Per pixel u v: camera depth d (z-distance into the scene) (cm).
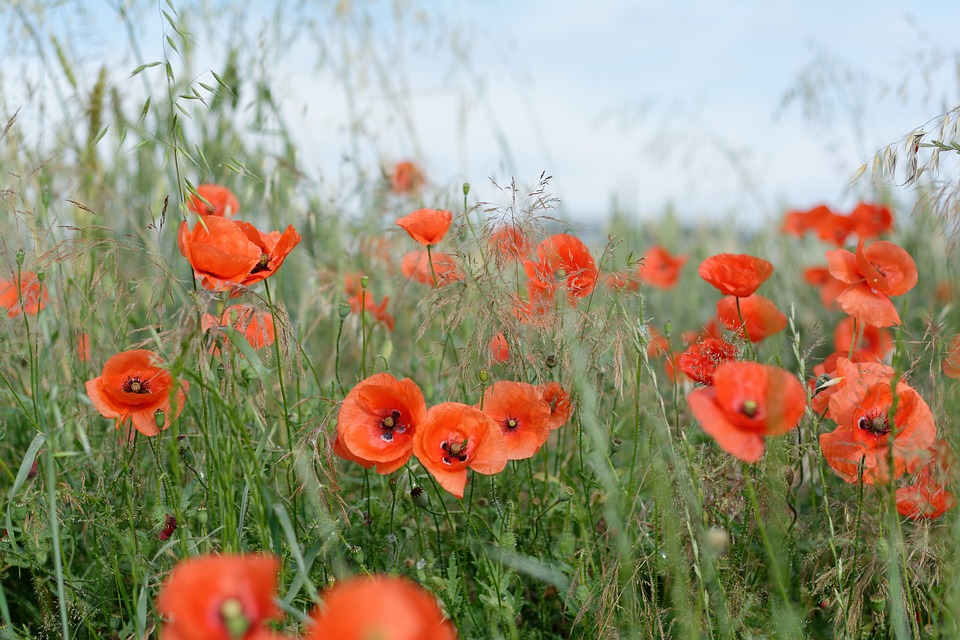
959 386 91
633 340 92
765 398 80
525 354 97
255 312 92
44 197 107
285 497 96
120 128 98
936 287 141
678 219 245
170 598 67
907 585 89
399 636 65
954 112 92
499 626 93
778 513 89
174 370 81
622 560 90
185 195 95
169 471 100
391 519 95
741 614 90
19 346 109
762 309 103
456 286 97
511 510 92
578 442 98
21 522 94
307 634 85
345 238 147
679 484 89
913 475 90
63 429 102
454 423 87
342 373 130
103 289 99
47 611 93
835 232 161
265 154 143
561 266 97
